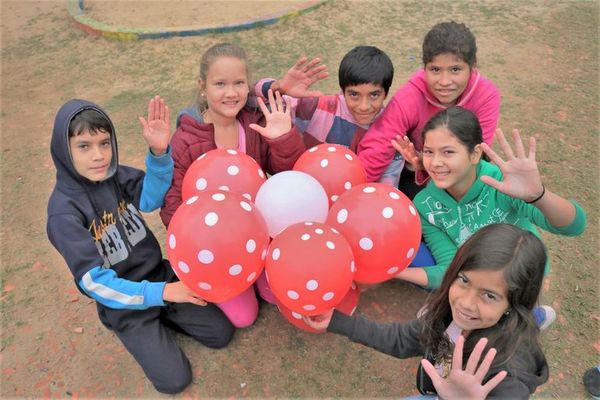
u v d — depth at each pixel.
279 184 2.35
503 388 1.65
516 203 2.51
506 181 2.21
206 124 2.85
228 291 2.18
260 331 2.93
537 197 2.21
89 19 6.79
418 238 2.32
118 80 5.63
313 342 2.86
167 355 2.64
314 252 2.01
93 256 2.37
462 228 2.74
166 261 3.08
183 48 6.13
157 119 2.51
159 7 7.51
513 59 5.41
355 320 2.17
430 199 2.77
